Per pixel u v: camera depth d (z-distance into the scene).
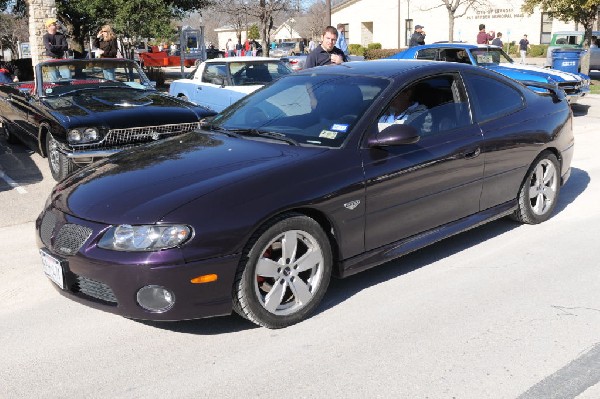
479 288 4.41
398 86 4.56
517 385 3.18
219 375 3.36
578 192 6.95
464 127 4.87
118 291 3.51
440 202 4.67
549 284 4.45
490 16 40.06
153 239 3.45
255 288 3.71
